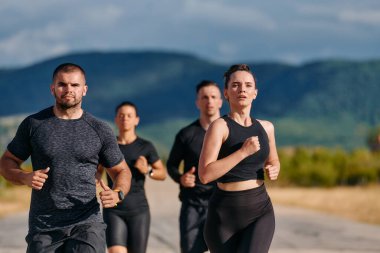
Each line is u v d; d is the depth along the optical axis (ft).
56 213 23.80
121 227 35.29
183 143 36.42
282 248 54.34
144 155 36.63
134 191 35.63
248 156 25.72
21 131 24.11
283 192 124.98
